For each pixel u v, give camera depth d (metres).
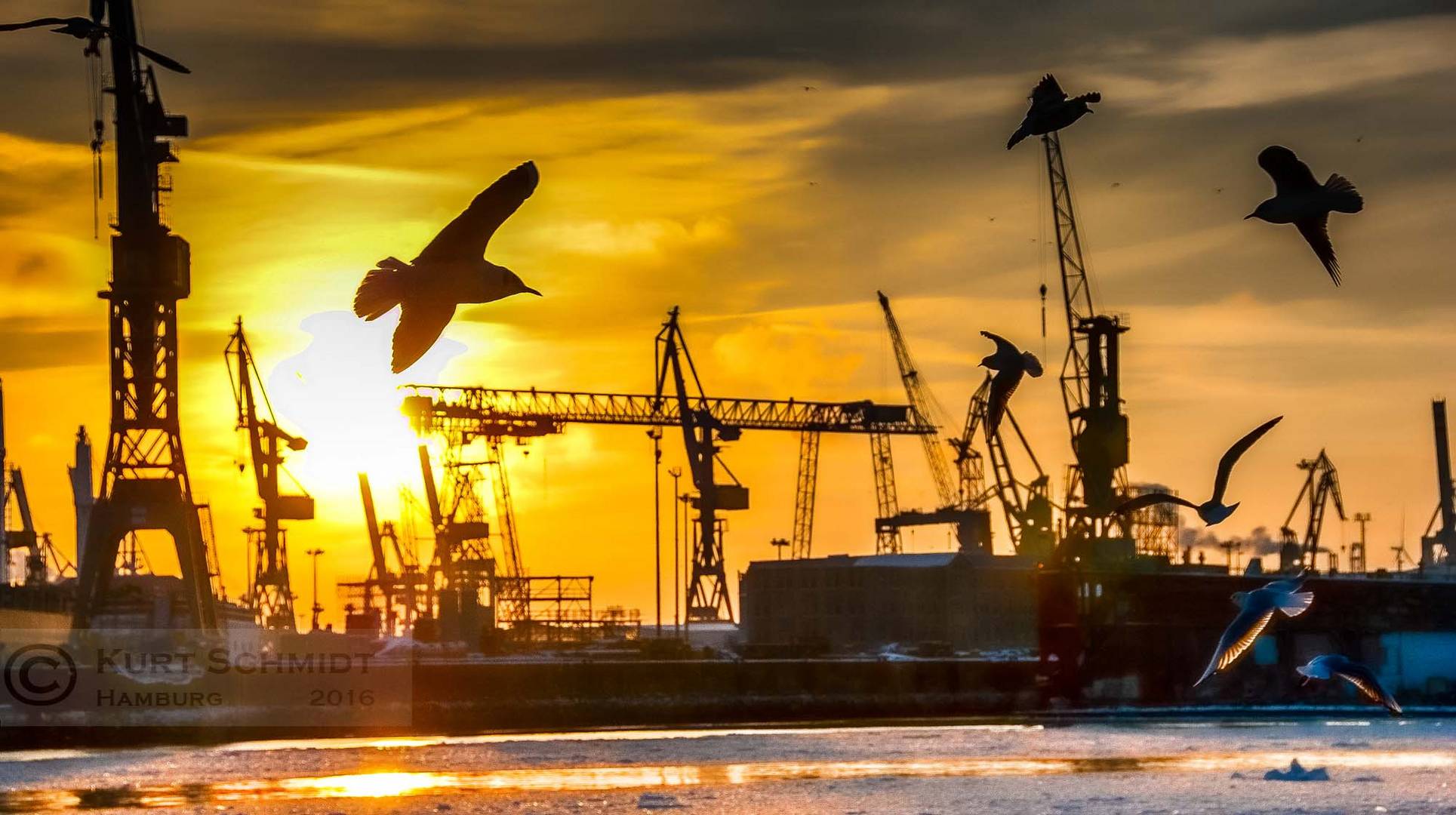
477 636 195.75
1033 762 83.31
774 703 133.38
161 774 82.81
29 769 86.31
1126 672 129.38
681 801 66.94
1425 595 130.12
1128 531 183.12
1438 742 94.12
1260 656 128.50
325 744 102.25
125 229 141.88
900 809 63.62
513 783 76.19
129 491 142.25
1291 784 69.44
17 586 148.38
